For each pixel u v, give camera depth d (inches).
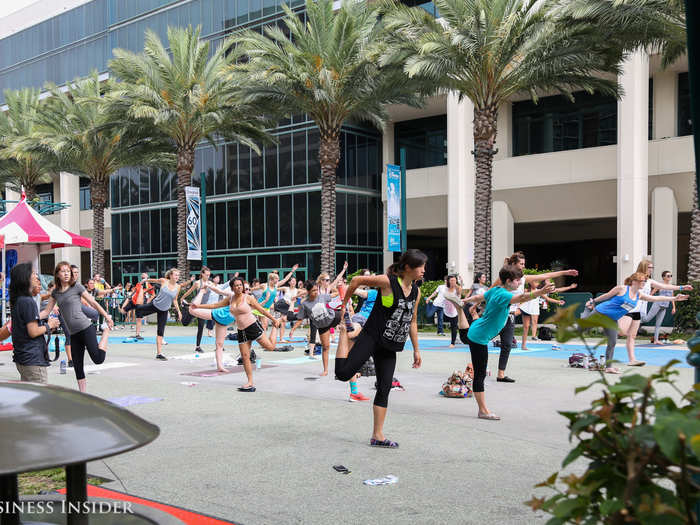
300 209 1289.4
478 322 275.7
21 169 1464.1
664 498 56.1
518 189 1145.4
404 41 795.4
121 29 1656.0
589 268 1690.5
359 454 218.1
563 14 708.0
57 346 434.3
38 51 1908.2
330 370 446.6
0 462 52.5
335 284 534.9
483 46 768.9
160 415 287.0
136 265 1609.3
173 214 1524.4
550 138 1159.6
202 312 424.5
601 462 62.1
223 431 253.9
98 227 1327.5
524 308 565.9
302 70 897.5
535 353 544.4
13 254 630.5
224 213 1414.9
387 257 1338.6
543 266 1779.0
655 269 984.9
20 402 62.2
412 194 1290.6
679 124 1025.5
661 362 456.8
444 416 283.0
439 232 1445.6
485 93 838.5
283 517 156.4
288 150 1310.3
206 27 1466.5
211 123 1090.7
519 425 263.4
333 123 1005.8
